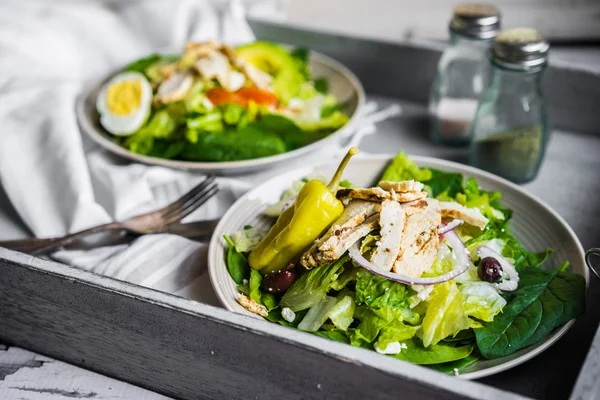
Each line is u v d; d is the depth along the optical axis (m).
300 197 0.58
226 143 0.72
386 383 0.48
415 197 0.58
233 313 0.51
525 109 0.70
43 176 0.71
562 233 0.61
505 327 0.55
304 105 0.79
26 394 0.57
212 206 0.69
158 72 0.80
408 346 0.55
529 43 0.68
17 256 0.56
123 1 0.96
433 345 0.55
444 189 0.65
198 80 0.77
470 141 0.75
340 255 0.56
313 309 0.57
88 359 0.59
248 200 0.65
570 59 0.95
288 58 0.84
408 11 1.10
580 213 0.69
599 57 0.95
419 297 0.56
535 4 1.02
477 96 0.77
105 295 0.53
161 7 0.93
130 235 0.67
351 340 0.55
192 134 0.73
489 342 0.54
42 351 0.60
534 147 0.71
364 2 1.11
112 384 0.58
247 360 0.52
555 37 0.99
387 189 0.59
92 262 0.64
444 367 0.54
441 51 0.82
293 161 0.74
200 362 0.54
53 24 0.90
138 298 0.52
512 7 1.03
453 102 0.77
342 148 0.76
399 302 0.56
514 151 0.71
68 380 0.58
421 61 0.84
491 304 0.56
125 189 0.70
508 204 0.65
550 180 0.73
